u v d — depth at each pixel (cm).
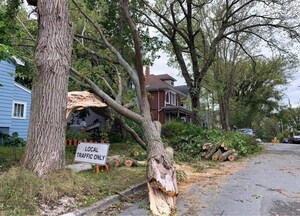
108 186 559
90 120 2253
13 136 1378
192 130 1302
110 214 445
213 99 2152
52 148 511
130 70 845
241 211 463
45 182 464
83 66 1008
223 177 749
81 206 443
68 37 566
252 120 3609
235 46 2148
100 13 1212
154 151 596
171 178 524
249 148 1360
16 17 791
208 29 1866
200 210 468
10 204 402
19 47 923
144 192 579
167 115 3083
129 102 1038
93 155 679
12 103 1420
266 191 595
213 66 2105
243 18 1694
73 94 865
